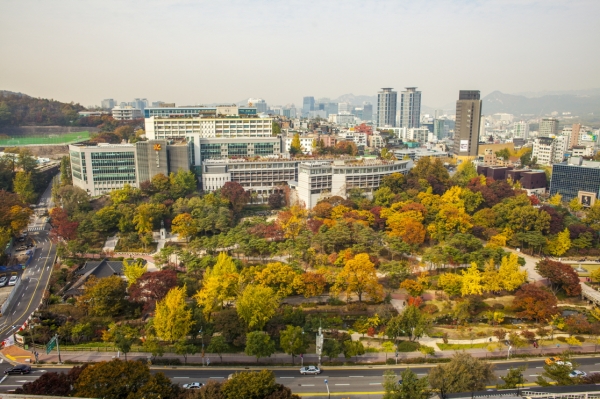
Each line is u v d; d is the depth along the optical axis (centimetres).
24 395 12675
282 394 13088
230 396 12975
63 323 19488
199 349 17800
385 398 13788
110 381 13212
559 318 19900
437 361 17388
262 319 18312
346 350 17062
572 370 16338
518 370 15362
